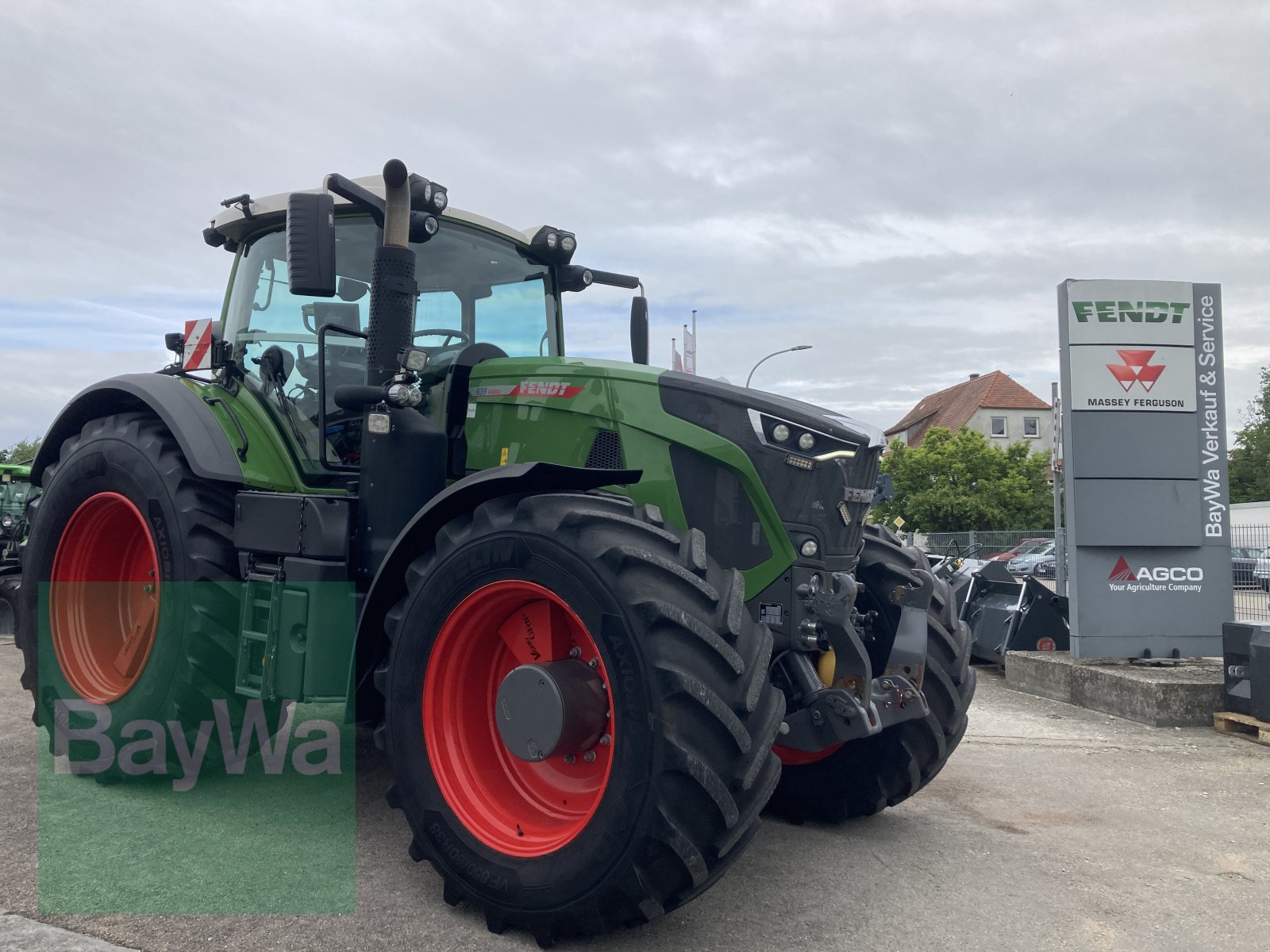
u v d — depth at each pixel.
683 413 3.15
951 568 9.22
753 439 3.07
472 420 3.61
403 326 3.36
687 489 3.11
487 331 4.14
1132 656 6.95
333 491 3.78
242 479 3.71
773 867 3.24
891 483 4.27
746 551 3.06
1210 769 4.80
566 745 2.56
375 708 3.18
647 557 2.52
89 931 2.49
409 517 3.38
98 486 4.09
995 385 57.22
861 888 3.06
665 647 2.43
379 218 3.58
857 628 3.65
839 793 3.69
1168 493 7.03
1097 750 5.21
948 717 3.66
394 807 2.87
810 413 3.12
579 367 3.38
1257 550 8.64
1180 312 7.07
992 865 3.31
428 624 2.84
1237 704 5.71
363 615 3.08
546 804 2.78
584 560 2.55
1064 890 3.08
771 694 2.63
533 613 2.83
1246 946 2.68
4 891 2.74
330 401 3.92
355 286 3.95
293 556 3.50
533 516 2.70
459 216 4.08
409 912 2.71
